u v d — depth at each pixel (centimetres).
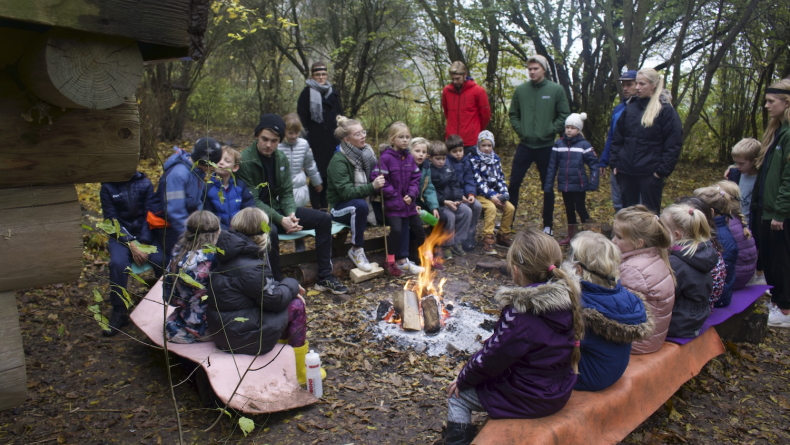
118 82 167
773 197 446
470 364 253
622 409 281
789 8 923
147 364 372
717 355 382
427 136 1309
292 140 552
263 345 326
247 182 480
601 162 650
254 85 1384
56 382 346
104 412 316
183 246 338
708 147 1229
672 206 361
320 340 407
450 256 596
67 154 181
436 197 583
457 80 703
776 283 453
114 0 158
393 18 1230
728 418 328
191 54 180
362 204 520
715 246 381
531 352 241
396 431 301
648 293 310
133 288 484
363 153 528
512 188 692
